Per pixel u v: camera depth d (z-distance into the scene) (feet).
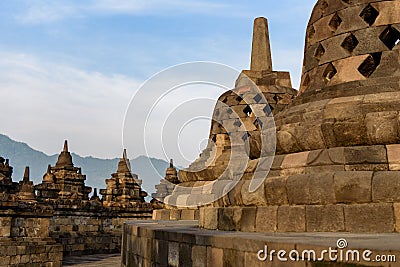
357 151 29.96
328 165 30.53
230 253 23.25
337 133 31.07
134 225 41.78
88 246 107.04
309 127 32.50
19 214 73.20
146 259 35.45
